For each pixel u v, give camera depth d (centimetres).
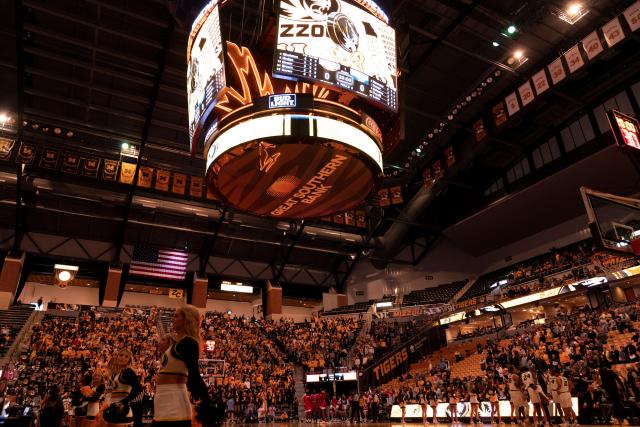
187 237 3634
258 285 4044
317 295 4359
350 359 3081
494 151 3166
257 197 1035
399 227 3675
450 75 2702
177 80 2559
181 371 321
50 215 3222
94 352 2548
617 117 1548
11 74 2467
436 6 2252
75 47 2353
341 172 952
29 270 3378
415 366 2942
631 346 1645
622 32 2027
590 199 1509
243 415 2362
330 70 862
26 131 2748
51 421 747
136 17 2133
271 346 3244
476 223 3591
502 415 1764
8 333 2583
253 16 2097
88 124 2683
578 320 2300
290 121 854
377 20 977
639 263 2406
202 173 3197
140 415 601
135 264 3438
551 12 2225
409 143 3181
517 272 3297
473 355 2575
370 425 1916
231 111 898
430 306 3666
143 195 3133
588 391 1383
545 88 2378
